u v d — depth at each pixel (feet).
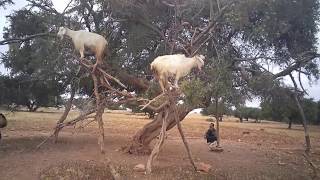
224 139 103.09
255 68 55.01
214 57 52.85
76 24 57.98
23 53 68.23
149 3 56.03
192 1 53.47
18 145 66.18
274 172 55.62
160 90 50.42
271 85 50.47
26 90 73.05
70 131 96.73
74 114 131.95
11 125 107.45
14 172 47.44
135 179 45.52
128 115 246.06
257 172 54.60
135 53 59.06
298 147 93.09
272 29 54.49
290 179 52.70
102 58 49.62
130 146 60.90
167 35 59.67
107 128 114.83
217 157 64.90
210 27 51.03
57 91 73.31
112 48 59.82
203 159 61.41
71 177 45.57
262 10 52.29
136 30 56.59
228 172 52.49
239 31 58.23
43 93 74.84
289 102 56.18
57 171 47.26
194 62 44.16
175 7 53.52
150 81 57.77
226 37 59.88
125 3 52.31
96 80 47.52
